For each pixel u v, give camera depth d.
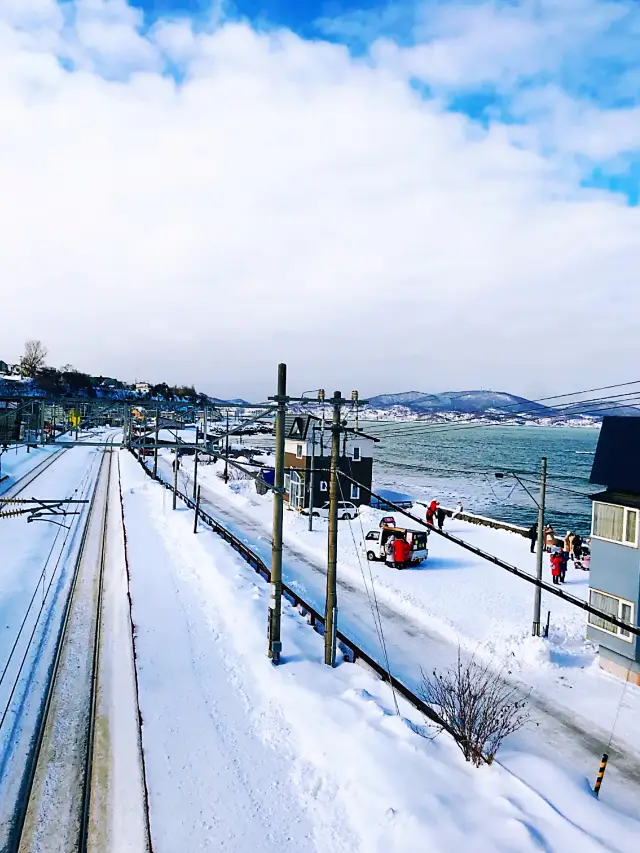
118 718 12.58
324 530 33.41
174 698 12.77
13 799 9.84
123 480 54.00
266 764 10.52
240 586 20.39
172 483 53.56
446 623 18.89
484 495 54.88
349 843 8.60
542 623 19.06
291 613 18.59
